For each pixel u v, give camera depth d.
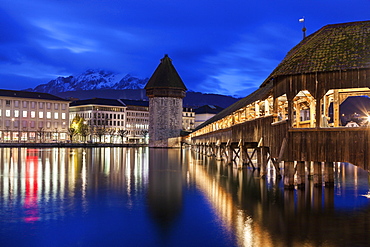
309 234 13.43
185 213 16.66
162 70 120.69
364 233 13.52
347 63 18.72
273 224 14.77
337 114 21.73
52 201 19.36
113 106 165.50
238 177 29.36
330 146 19.02
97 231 13.95
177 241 12.78
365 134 18.23
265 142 25.59
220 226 14.52
